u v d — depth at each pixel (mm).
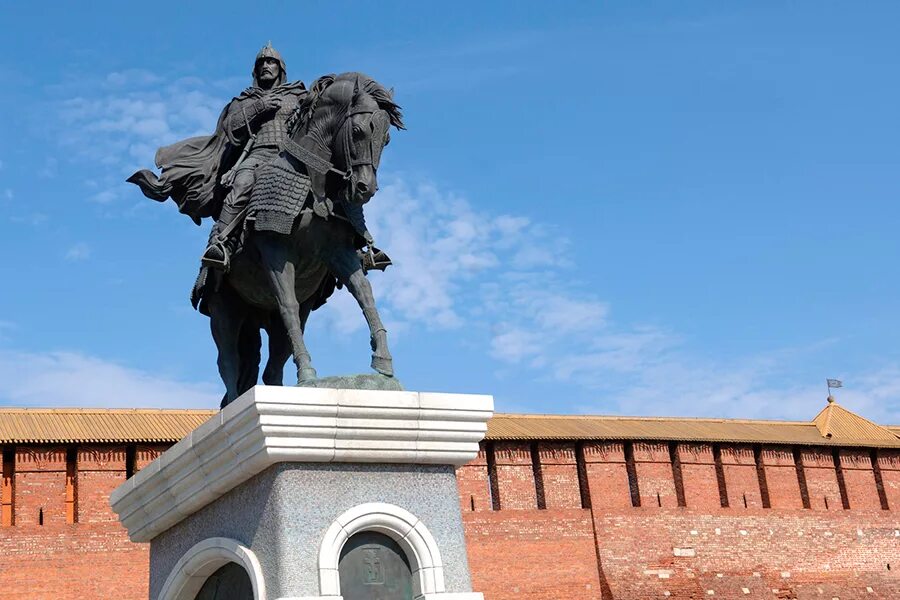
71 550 24766
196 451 5941
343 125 6395
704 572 31391
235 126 7191
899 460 35844
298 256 6602
